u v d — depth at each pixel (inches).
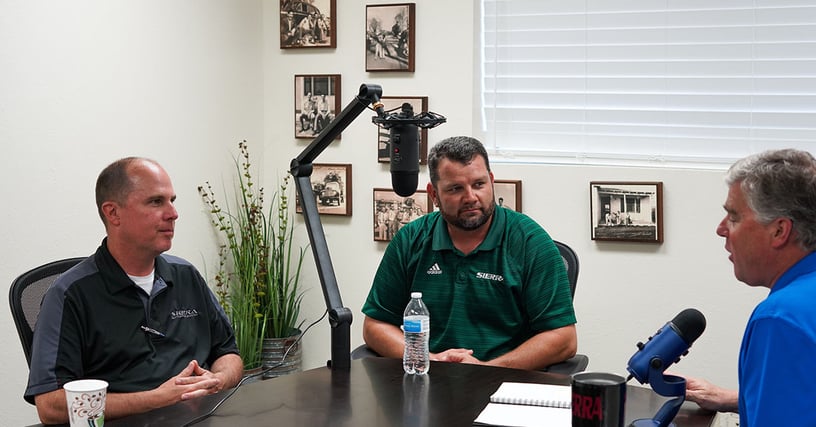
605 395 56.2
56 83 122.3
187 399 83.4
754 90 139.7
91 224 129.2
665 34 143.7
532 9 151.3
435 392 81.0
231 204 160.2
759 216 62.6
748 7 138.7
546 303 103.0
